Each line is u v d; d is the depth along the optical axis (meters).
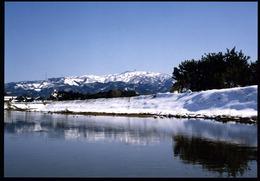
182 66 99.25
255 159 25.16
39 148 30.16
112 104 101.88
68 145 31.98
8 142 34.00
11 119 68.56
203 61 94.38
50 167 22.55
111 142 33.97
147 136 38.41
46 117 75.56
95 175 20.53
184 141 34.31
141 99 98.44
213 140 34.66
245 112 61.62
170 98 89.75
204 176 20.27
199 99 77.56
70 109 105.56
